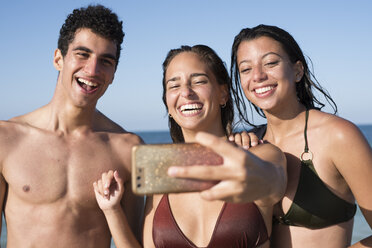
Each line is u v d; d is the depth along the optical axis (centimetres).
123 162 100
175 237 83
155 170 49
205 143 45
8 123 97
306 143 87
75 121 98
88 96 94
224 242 80
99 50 92
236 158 44
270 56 88
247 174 44
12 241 92
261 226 81
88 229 95
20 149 94
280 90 88
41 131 97
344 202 86
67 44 94
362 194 82
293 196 86
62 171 94
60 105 98
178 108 92
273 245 91
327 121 87
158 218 87
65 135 98
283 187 57
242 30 96
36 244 90
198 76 90
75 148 97
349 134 82
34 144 95
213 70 93
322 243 86
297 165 87
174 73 91
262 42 89
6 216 93
